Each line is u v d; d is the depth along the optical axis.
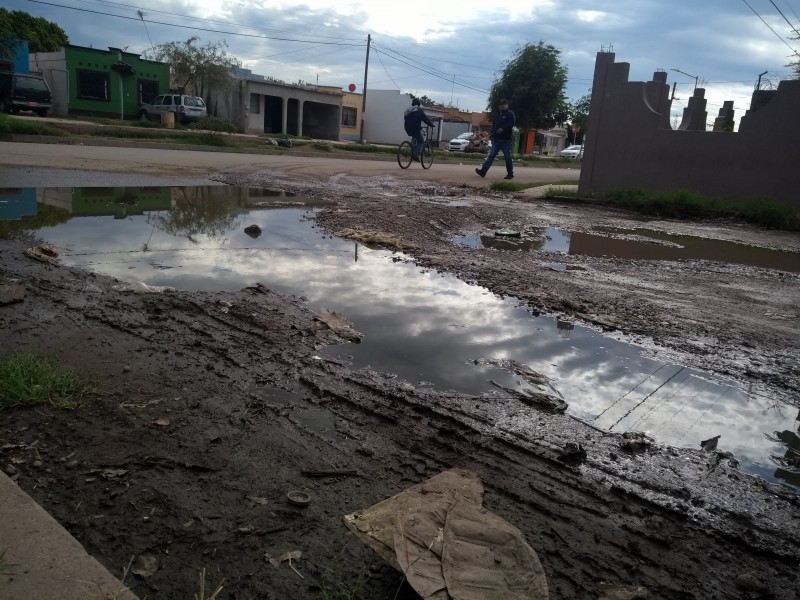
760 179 12.17
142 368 3.17
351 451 2.56
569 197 12.84
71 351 3.29
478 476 2.43
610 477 2.51
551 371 3.54
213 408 2.82
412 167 19.55
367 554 1.94
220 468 2.36
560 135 71.38
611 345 4.01
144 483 2.22
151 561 1.84
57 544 1.79
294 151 24.28
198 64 36.34
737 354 3.96
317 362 3.41
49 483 2.18
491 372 3.47
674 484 2.49
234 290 4.59
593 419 3.01
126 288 4.41
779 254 8.24
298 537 2.00
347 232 7.07
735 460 2.71
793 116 11.65
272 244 6.29
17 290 3.98
